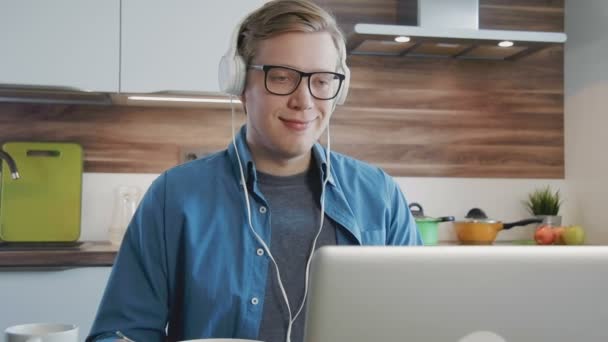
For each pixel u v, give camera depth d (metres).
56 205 3.12
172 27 2.96
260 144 1.34
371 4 3.51
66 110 3.23
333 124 3.50
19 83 2.85
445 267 0.78
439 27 3.14
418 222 3.26
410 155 3.57
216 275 1.27
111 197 3.26
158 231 1.31
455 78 3.62
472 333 0.78
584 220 3.60
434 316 0.78
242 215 1.33
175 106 3.32
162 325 1.29
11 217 3.08
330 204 1.36
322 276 0.77
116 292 1.28
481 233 3.33
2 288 2.66
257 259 1.29
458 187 3.62
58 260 2.69
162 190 1.34
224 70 1.32
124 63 2.93
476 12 3.23
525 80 3.70
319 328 0.77
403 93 3.57
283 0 1.27
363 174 1.48
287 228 1.33
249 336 1.25
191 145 3.34
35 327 1.09
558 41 3.20
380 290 0.77
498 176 3.66
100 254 2.72
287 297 1.28
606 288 0.80
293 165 1.37
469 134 3.63
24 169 3.12
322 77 1.25
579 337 0.80
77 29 2.89
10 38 2.85
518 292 0.79
